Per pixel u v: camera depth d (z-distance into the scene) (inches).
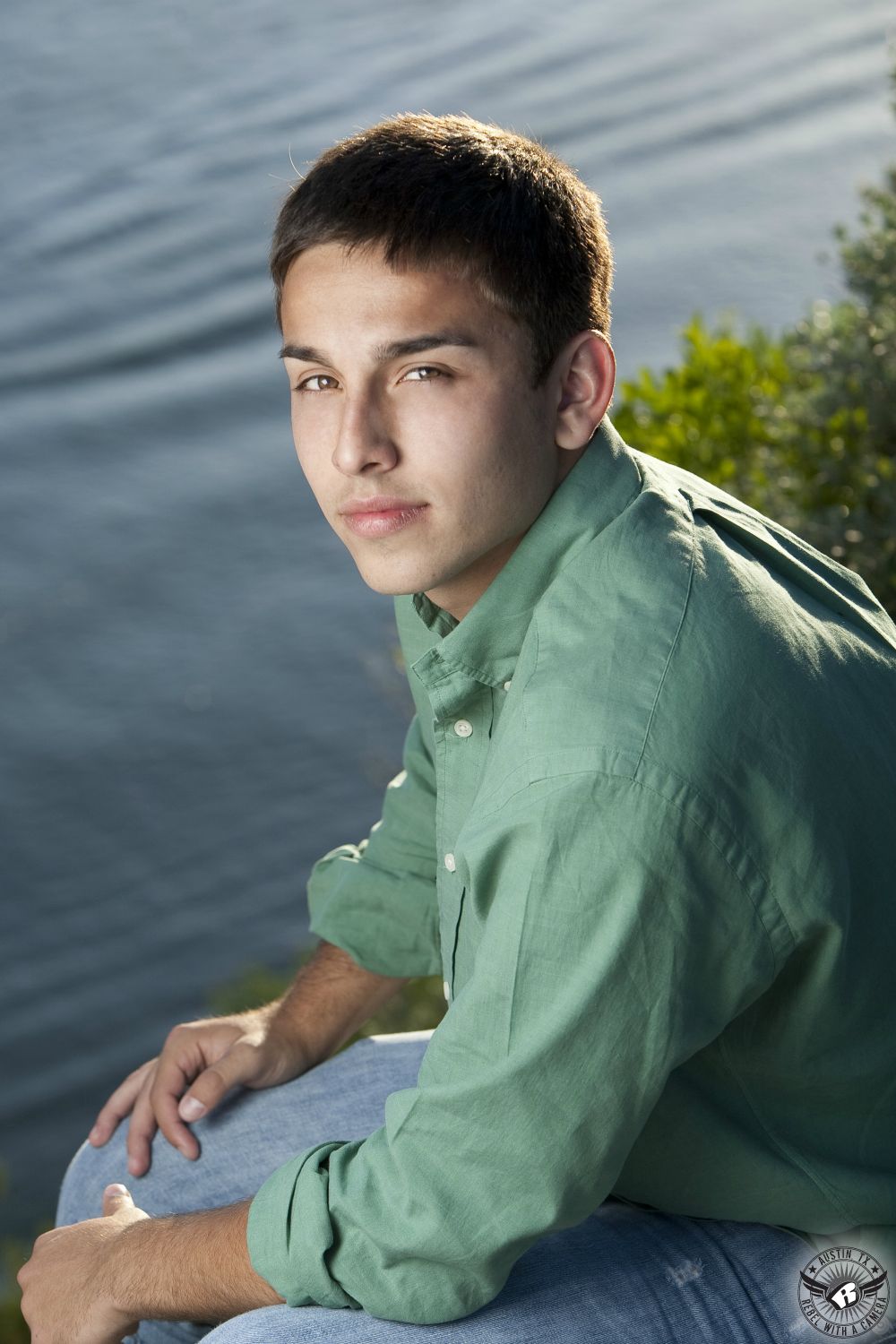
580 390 70.8
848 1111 71.9
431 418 67.0
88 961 1022.4
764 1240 74.1
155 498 1609.3
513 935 63.9
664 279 1695.4
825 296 1424.7
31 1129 882.1
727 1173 71.6
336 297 66.6
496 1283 68.4
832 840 65.4
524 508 69.4
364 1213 68.2
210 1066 92.7
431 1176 66.7
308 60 3038.9
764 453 167.3
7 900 1074.7
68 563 1482.5
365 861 97.2
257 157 2571.4
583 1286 72.1
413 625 88.1
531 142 70.9
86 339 2047.2
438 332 66.0
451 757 76.1
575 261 69.2
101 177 2564.0
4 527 1560.0
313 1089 91.6
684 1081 70.2
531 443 68.9
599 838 62.1
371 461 67.4
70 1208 92.0
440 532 68.6
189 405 1824.6
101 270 2249.0
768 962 64.9
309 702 1259.8
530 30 3024.1
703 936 63.2
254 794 1163.9
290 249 67.7
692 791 62.2
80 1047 947.3
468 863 65.8
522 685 66.9
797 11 2979.8
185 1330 84.2
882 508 148.1
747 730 64.2
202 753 1205.7
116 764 1200.8
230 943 1034.7
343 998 96.8
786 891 64.1
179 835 1129.4
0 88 2940.5
